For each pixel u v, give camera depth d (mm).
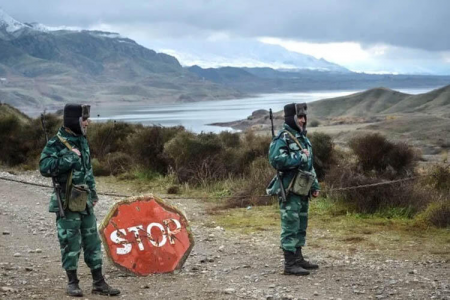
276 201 14094
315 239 9984
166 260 7750
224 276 7578
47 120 25766
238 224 11703
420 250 9008
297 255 7824
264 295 6609
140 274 7586
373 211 12203
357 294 6633
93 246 6715
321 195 13344
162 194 16375
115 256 7609
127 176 19719
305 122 7738
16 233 10820
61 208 6422
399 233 10328
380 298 6434
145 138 20359
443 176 14766
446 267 7883
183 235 8016
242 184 16000
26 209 13578
